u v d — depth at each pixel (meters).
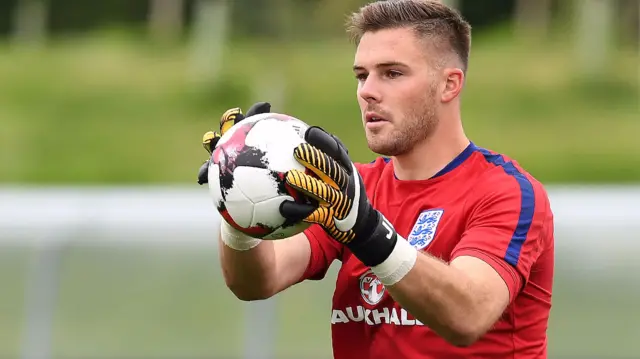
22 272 24.62
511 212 9.77
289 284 10.97
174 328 25.64
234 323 25.66
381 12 10.26
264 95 67.75
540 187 10.24
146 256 25.34
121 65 79.44
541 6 93.44
